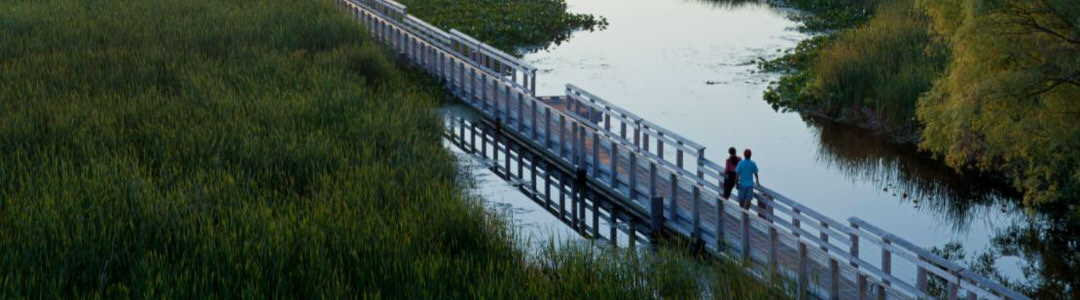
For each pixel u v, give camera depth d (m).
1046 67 26.45
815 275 21.22
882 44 45.56
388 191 24.23
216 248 19.33
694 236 25.97
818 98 43.28
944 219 29.95
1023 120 26.81
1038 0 26.39
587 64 53.16
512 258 20.86
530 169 33.81
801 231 23.89
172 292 17.06
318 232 20.50
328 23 47.53
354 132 30.03
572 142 32.72
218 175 24.73
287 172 26.14
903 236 28.41
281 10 51.06
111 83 35.44
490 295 17.84
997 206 31.27
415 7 68.12
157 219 20.92
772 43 59.53
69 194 22.08
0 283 16.77
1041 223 29.56
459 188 26.45
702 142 37.81
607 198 30.66
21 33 43.88
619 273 19.64
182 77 36.41
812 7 75.62
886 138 38.84
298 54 41.47
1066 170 30.03
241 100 32.91
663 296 19.08
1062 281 25.12
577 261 20.03
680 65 52.88
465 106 41.41
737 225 25.92
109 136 28.12
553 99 40.50
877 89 40.69
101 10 49.28
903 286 20.52
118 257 18.98
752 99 45.09
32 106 30.78
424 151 29.02
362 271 18.72
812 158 36.19
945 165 35.38
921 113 30.12
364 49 42.84
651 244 26.45
